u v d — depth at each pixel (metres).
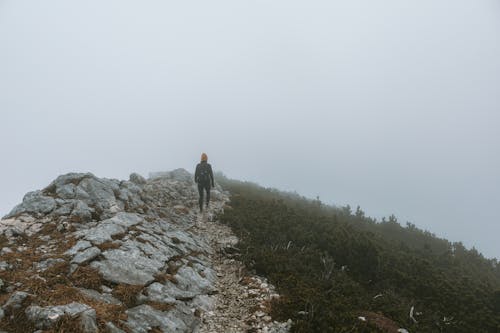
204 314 7.45
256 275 9.69
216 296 8.37
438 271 12.59
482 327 9.12
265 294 8.45
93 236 8.59
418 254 15.38
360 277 10.84
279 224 13.91
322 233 13.55
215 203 17.03
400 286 10.61
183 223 13.28
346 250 11.96
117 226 9.51
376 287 10.31
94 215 10.68
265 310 7.72
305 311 7.54
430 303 9.88
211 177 15.34
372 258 11.50
